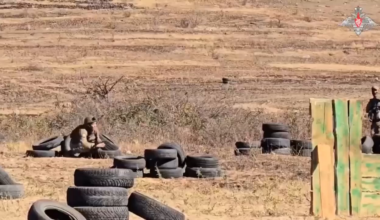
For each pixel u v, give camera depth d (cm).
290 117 8725
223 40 14825
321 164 3912
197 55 14000
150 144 7225
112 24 15275
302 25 16050
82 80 12162
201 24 15562
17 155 6562
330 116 3934
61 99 10881
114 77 12550
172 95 9238
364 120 7825
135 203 3631
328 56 14525
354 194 3931
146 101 8219
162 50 14125
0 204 4262
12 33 14825
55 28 15125
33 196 4562
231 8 16725
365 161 3941
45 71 12850
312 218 3897
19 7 16188
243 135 7569
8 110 9925
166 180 5297
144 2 16650
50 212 3425
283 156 6644
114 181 3875
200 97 9900
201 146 7275
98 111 8069
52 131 7738
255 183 5162
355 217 3906
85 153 6506
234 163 6169
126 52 13938
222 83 12550
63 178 5328
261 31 15475
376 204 3944
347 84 12756
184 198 4606
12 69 12888
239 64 13738
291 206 4400
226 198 4638
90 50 13950
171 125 7719
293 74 13325
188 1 16850
